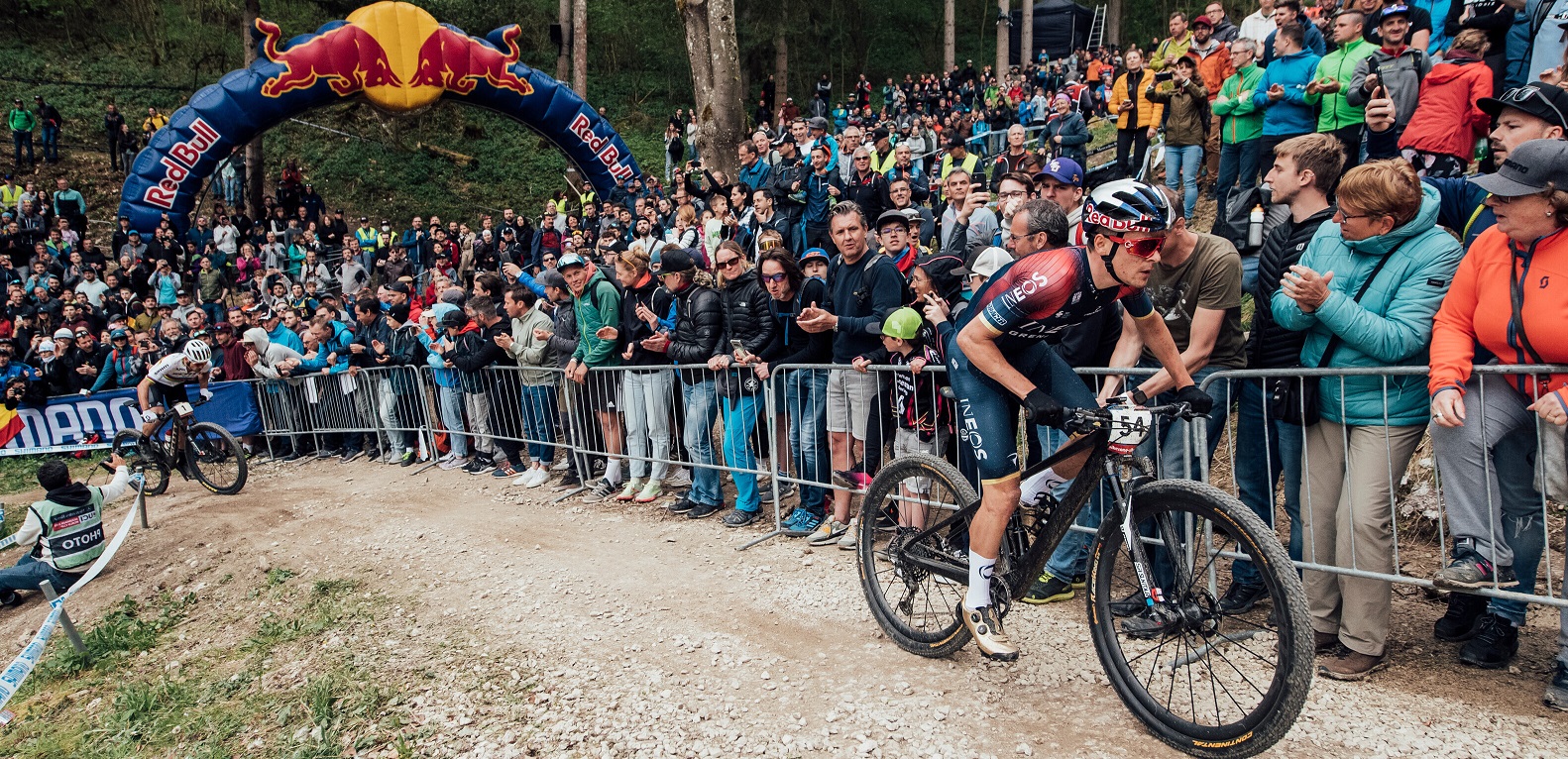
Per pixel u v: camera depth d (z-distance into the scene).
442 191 22.52
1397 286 2.88
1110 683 3.01
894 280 4.41
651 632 3.76
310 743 3.33
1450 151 4.77
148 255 13.46
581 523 5.43
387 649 3.95
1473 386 2.75
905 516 3.52
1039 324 2.62
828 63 31.27
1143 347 3.72
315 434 8.60
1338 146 3.17
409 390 7.54
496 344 6.58
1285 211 3.59
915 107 19.53
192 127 12.62
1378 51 5.64
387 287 8.06
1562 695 2.65
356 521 5.92
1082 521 3.71
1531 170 2.48
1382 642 2.95
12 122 19.31
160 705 3.97
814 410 4.68
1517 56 5.27
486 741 3.12
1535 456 2.78
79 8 24.16
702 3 14.23
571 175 20.75
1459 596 3.11
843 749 2.80
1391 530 2.89
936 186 10.62
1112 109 9.39
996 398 2.84
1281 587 2.30
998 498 2.83
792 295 4.86
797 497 5.36
